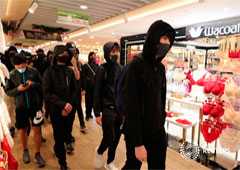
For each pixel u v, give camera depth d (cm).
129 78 115
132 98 114
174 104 532
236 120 188
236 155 226
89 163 233
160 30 115
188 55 698
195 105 273
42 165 221
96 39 1066
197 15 465
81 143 291
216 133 217
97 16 637
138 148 113
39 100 225
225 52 216
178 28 623
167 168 228
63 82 207
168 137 325
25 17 670
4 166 111
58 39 914
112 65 202
